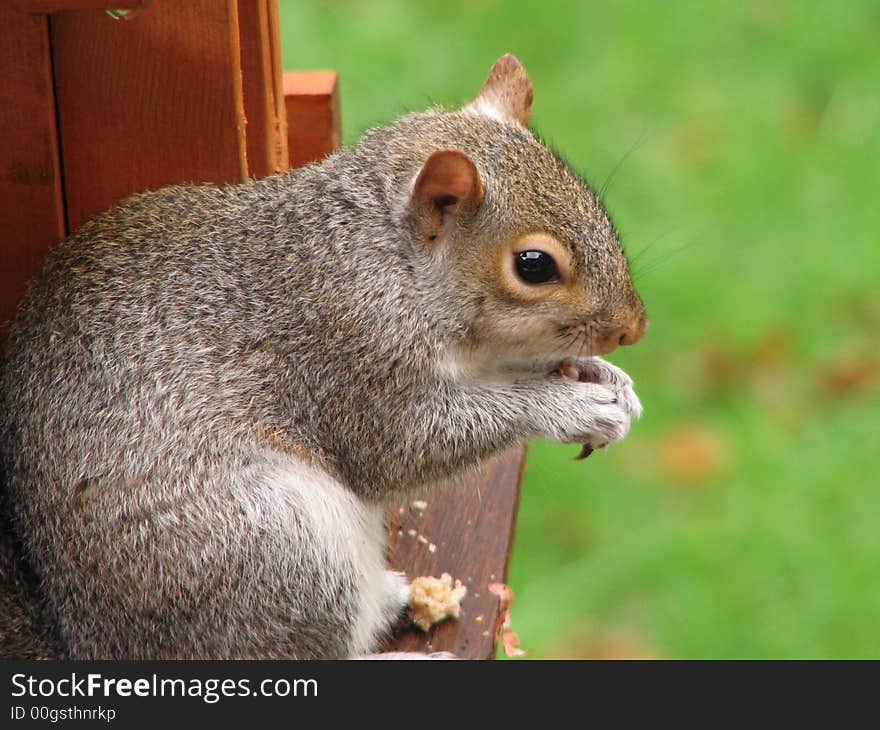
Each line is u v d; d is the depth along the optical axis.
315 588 7.90
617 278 8.39
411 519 9.55
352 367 8.31
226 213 8.44
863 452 14.20
